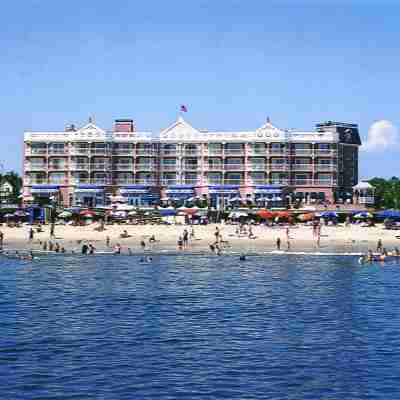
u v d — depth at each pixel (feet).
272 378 132.67
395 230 419.13
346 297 219.41
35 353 148.97
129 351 151.12
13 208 478.18
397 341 159.43
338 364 141.49
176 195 553.23
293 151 558.97
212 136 561.43
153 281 255.50
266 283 250.37
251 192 556.92
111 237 408.67
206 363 142.31
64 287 240.32
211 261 321.52
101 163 560.61
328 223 447.42
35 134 563.48
